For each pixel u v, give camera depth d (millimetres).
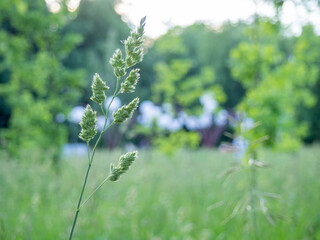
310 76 9711
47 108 8398
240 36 27312
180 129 9938
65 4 8664
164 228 4375
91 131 1296
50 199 5309
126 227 4262
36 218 4379
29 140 8141
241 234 3730
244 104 6051
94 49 25031
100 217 4602
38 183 5781
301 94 10133
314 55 8586
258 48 6578
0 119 18156
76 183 6230
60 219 4379
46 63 8492
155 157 9656
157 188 6461
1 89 8453
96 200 4504
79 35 8953
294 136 9531
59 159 7957
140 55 1277
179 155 10055
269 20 5812
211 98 10094
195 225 4371
